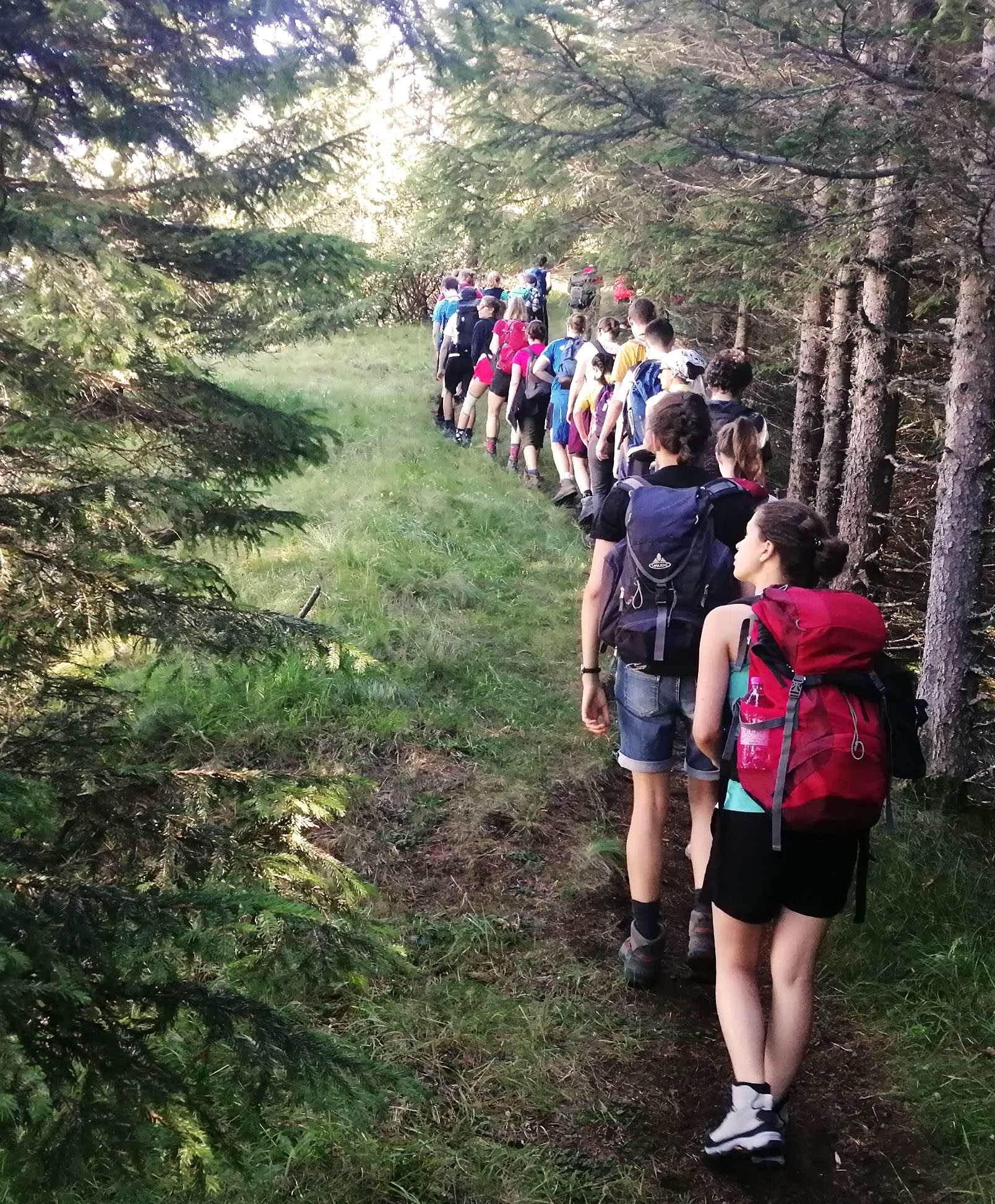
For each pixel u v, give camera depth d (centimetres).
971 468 512
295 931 235
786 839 260
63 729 251
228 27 273
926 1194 275
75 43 256
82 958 184
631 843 344
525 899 387
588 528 872
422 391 1451
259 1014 200
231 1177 243
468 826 428
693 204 646
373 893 266
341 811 272
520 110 648
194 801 249
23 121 245
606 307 1480
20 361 244
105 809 232
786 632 258
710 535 323
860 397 760
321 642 301
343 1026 306
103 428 250
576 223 921
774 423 1349
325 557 691
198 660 292
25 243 229
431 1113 280
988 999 351
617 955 361
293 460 311
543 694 565
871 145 477
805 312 972
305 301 297
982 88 472
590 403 883
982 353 505
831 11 521
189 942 188
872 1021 343
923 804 506
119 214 264
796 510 280
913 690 264
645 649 323
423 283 2006
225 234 275
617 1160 276
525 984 340
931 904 407
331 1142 261
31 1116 170
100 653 359
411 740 490
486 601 687
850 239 536
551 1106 290
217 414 291
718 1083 309
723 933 278
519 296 1112
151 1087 182
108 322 246
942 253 507
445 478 958
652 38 757
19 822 201
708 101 512
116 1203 180
